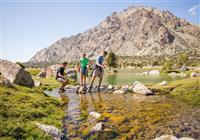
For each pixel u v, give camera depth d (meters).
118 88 22.58
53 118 10.96
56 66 45.62
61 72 21.81
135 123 10.43
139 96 18.00
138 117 11.36
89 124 10.32
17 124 8.69
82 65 21.95
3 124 8.40
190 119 10.95
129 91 20.50
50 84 27.77
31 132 8.25
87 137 8.93
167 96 17.81
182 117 11.32
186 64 167.12
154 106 13.91
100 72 21.58
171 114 11.90
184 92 17.62
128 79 47.06
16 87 15.30
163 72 97.00
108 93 20.06
